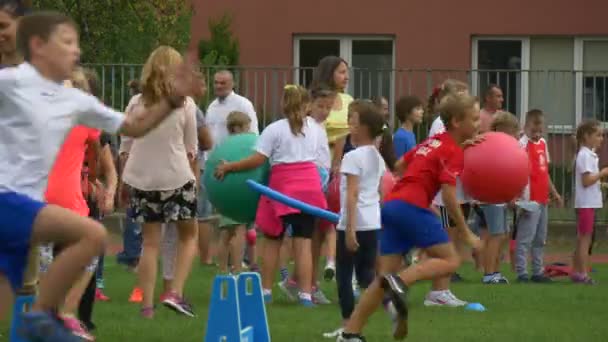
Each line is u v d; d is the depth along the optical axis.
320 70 37.88
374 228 30.48
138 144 32.16
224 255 43.97
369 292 26.14
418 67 79.50
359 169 29.98
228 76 47.19
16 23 24.08
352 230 29.52
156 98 30.81
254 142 35.22
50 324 19.42
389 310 25.67
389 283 25.67
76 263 19.73
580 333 30.09
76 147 26.77
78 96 20.98
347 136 36.88
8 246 19.84
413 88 68.88
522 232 44.38
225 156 34.91
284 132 34.62
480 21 79.12
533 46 79.31
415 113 40.41
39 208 19.78
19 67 20.78
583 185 44.66
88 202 32.12
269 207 34.84
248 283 27.38
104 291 39.19
